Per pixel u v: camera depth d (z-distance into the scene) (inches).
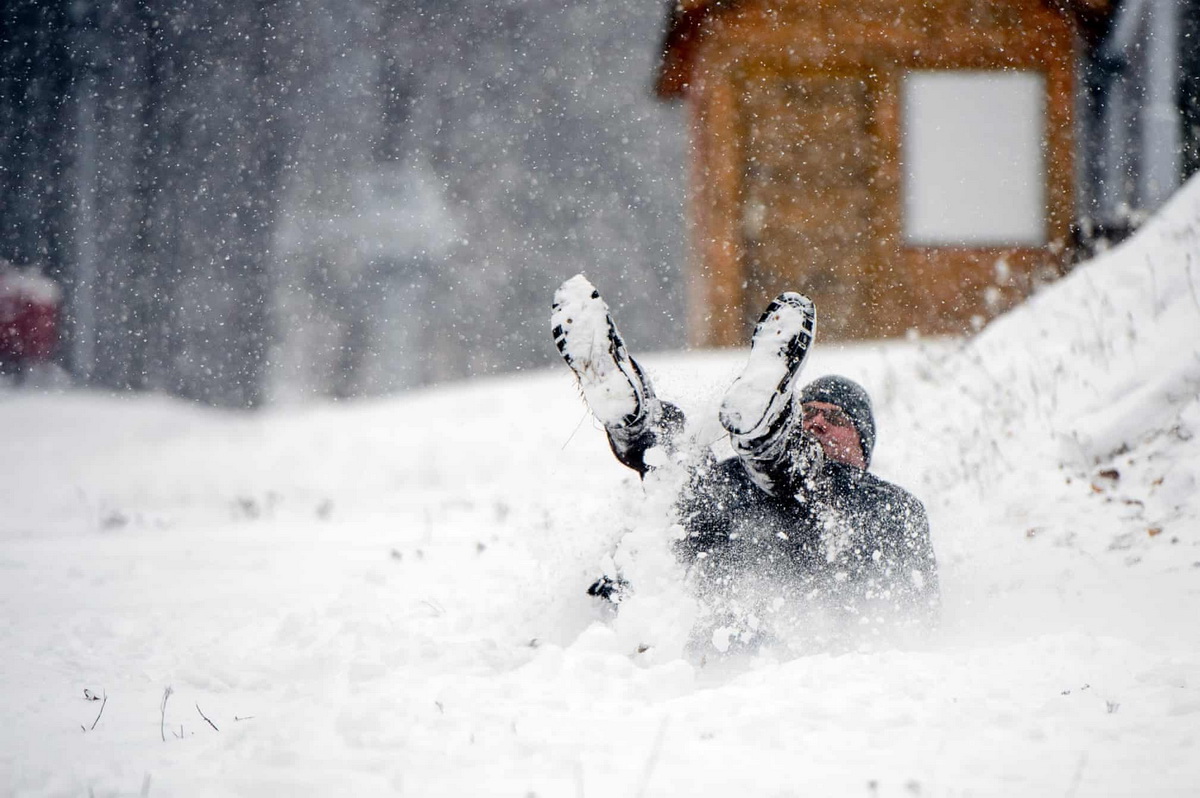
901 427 1278.3
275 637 653.9
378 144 7573.8
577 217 7741.1
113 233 5797.2
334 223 6899.6
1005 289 2726.4
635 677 509.4
